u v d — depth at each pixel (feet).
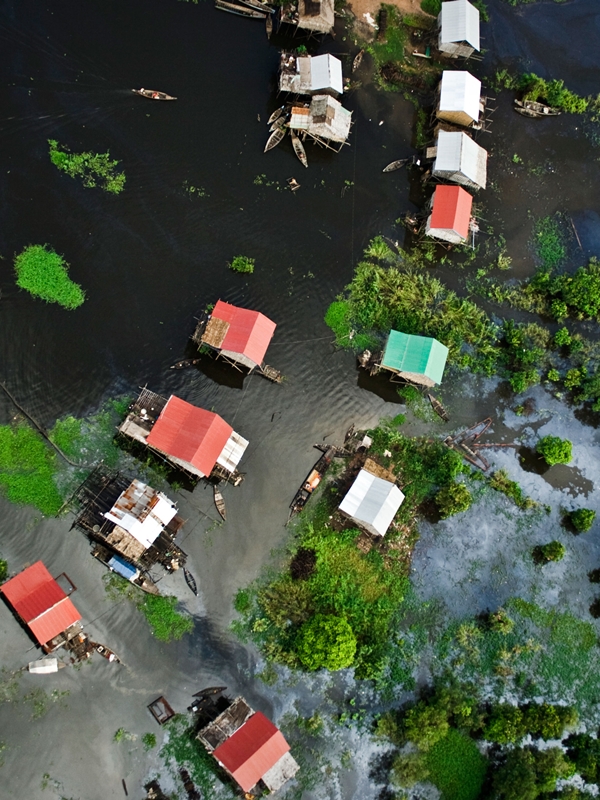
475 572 149.79
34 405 135.54
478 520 152.56
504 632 145.89
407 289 158.10
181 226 149.48
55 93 147.33
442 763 137.08
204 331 142.10
